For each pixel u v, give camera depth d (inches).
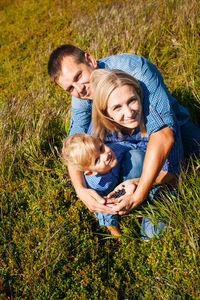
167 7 217.8
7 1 421.1
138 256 100.4
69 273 100.2
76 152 90.8
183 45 180.9
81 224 111.9
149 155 86.4
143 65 88.6
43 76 218.8
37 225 114.4
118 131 99.3
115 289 94.7
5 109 169.2
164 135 86.8
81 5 328.2
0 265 105.6
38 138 147.6
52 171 137.0
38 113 165.6
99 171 95.3
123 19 237.1
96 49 205.6
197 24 186.1
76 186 103.2
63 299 93.6
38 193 126.1
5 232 116.0
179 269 88.6
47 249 101.7
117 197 95.9
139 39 197.5
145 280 93.8
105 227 113.7
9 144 148.9
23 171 142.6
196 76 150.0
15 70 252.7
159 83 89.0
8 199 129.0
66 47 89.3
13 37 317.7
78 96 95.9
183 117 114.0
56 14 327.6
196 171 112.2
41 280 96.3
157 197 105.2
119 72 81.1
